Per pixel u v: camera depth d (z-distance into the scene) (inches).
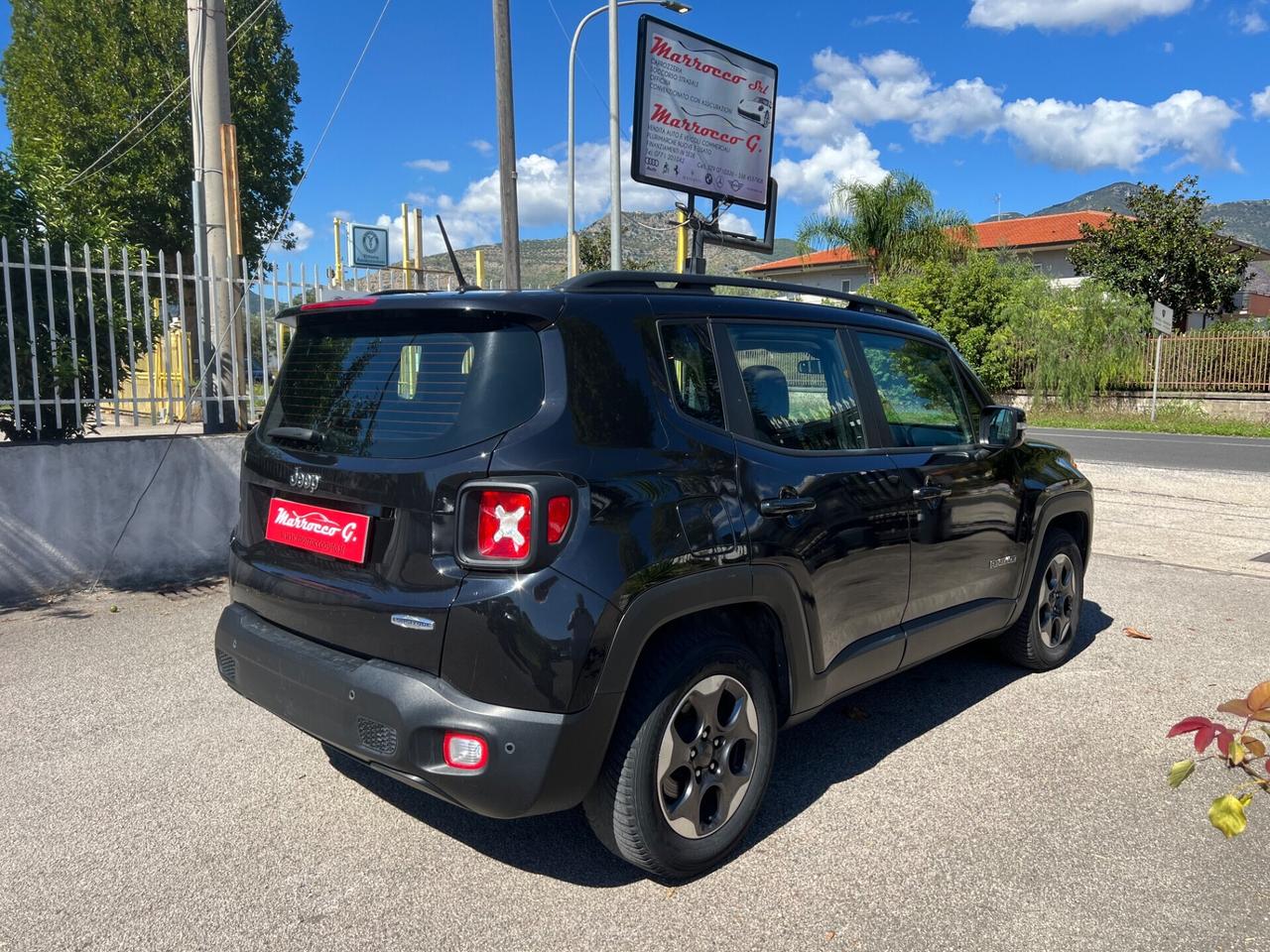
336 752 155.9
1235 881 118.0
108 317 254.7
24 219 257.6
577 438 106.3
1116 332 984.3
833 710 176.6
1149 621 236.2
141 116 733.3
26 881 117.3
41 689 182.5
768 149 477.1
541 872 120.4
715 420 124.3
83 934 106.5
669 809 113.8
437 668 103.2
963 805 138.1
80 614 232.8
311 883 117.4
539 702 100.3
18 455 238.1
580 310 114.0
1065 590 201.5
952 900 113.6
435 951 103.7
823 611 132.6
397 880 118.3
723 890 116.2
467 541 102.4
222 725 166.4
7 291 240.2
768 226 487.8
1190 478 494.6
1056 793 141.9
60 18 723.4
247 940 105.7
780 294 164.4
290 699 117.0
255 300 289.6
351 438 117.8
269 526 127.6
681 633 116.3
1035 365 1026.7
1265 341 912.3
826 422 142.4
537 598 100.2
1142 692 185.2
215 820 133.0
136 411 265.4
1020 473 181.3
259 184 808.9
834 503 134.5
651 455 112.8
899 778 147.2
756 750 123.7
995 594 176.4
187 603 243.9
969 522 164.2
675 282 130.8
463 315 113.3
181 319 271.9
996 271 1081.4
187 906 112.0
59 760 151.8
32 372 247.4
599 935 106.7
